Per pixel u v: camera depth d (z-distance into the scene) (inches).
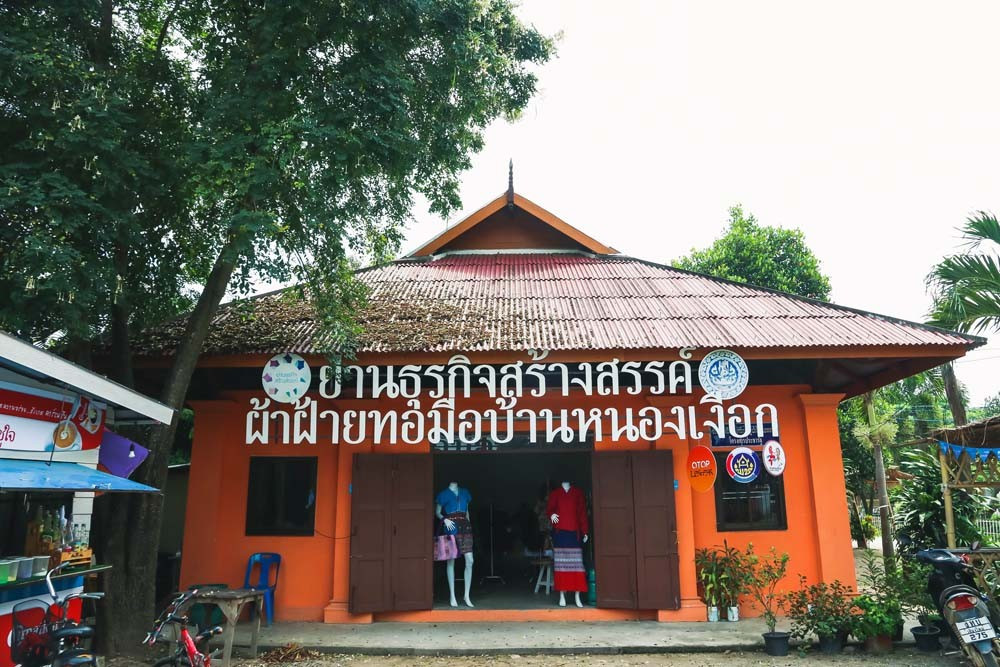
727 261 927.7
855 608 326.0
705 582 381.7
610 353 349.4
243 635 350.0
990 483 363.3
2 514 241.1
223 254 295.9
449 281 496.4
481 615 381.4
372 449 398.0
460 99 350.3
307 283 343.0
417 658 319.6
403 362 357.1
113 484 234.4
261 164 277.1
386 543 382.9
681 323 389.1
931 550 297.1
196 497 396.2
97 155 258.2
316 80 307.3
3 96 257.6
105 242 273.0
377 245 367.2
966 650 264.5
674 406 395.5
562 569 390.6
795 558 387.5
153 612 319.3
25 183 249.3
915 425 980.6
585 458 653.3
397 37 327.0
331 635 348.2
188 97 323.6
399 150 308.7
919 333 357.4
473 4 329.1
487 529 614.2
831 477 390.9
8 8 273.7
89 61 287.6
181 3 331.6
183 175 299.4
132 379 335.9
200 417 407.2
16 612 200.2
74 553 259.8
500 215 597.3
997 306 414.0
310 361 358.6
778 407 406.9
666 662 307.1
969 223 424.5
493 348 347.9
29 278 234.4
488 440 400.5
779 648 314.7
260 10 300.2
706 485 364.2
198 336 331.0
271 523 401.4
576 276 507.5
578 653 323.0
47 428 243.0
